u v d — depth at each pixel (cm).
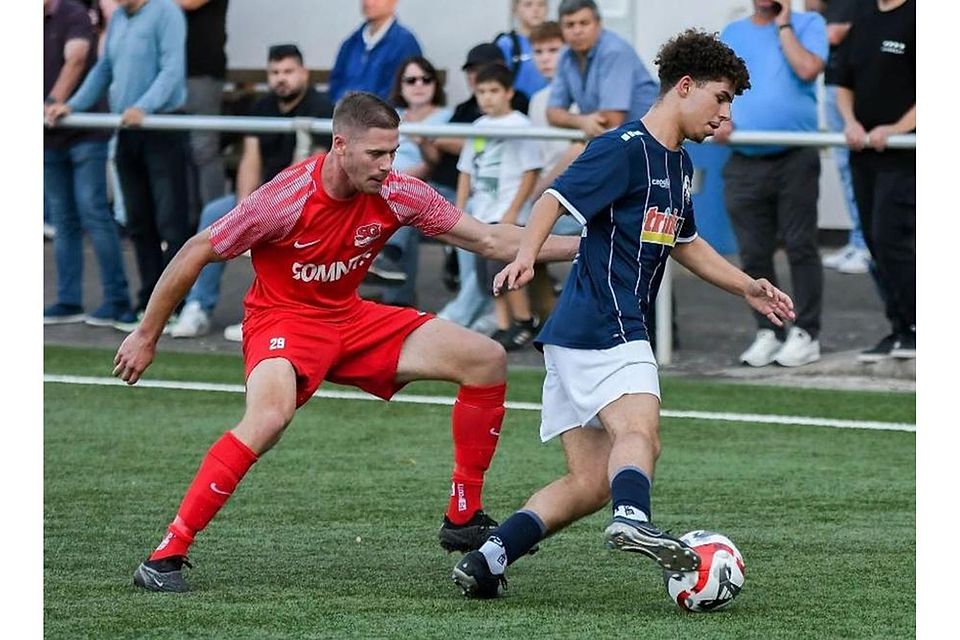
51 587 1162
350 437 1798
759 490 1548
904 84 2094
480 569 1123
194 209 2369
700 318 2508
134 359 1206
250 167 2312
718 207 2203
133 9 2362
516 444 1772
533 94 2547
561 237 1261
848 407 1983
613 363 1110
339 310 1238
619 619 1084
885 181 2117
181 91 2391
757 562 1265
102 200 2412
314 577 1205
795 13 2197
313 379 1207
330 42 3145
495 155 2227
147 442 1759
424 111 2352
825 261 2900
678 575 1096
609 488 1136
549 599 1143
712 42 1129
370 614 1092
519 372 2198
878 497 1517
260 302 1232
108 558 1259
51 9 2417
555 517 1141
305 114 2330
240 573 1215
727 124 2141
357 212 1194
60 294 2475
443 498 1501
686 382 2139
